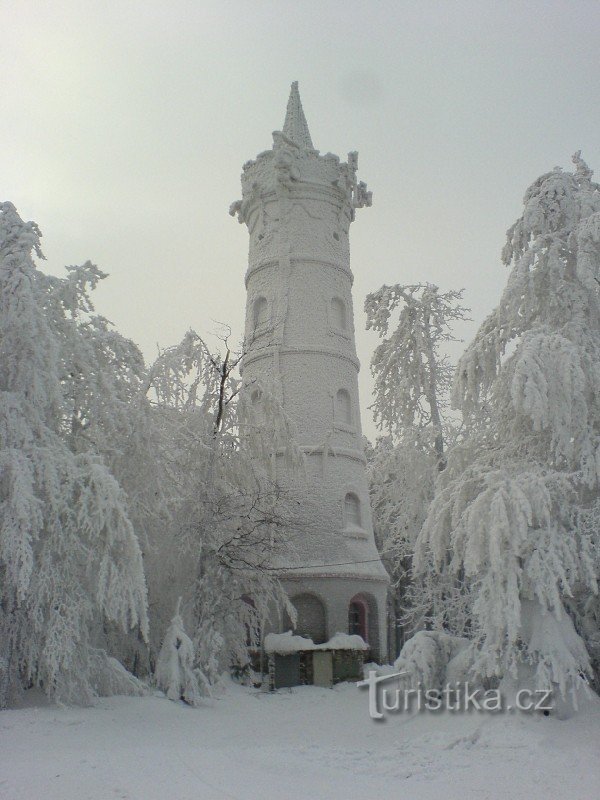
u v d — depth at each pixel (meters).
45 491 20.70
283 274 39.25
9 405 20.58
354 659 32.16
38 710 19.31
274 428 31.31
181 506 28.23
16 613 20.27
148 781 12.73
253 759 15.84
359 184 42.66
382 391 36.06
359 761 16.12
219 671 28.25
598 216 21.92
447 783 14.05
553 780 14.02
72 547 20.20
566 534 19.39
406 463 33.97
